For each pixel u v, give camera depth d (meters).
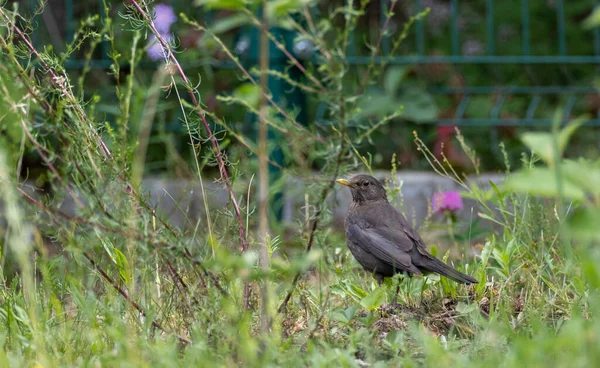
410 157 15.80
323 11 17.06
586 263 5.96
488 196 10.27
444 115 16.61
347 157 7.35
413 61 14.84
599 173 5.20
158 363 6.63
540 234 10.13
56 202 8.77
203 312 7.11
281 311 7.88
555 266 9.14
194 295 7.67
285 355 6.77
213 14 15.38
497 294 9.05
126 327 7.29
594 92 15.28
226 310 6.88
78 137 7.34
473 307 8.18
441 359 6.48
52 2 16.31
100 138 7.80
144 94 11.65
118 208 7.14
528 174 5.21
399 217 10.73
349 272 9.98
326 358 6.77
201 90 15.14
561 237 9.86
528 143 5.26
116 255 7.83
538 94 14.98
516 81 17.56
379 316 8.47
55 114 7.29
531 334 7.46
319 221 7.45
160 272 8.48
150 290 8.07
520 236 9.95
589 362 5.82
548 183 5.16
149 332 7.48
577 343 6.13
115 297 7.90
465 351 7.43
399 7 19.31
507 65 17.44
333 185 7.31
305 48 13.54
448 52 19.88
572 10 20.53
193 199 12.43
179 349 7.43
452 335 8.00
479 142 16.22
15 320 7.59
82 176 7.30
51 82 7.94
